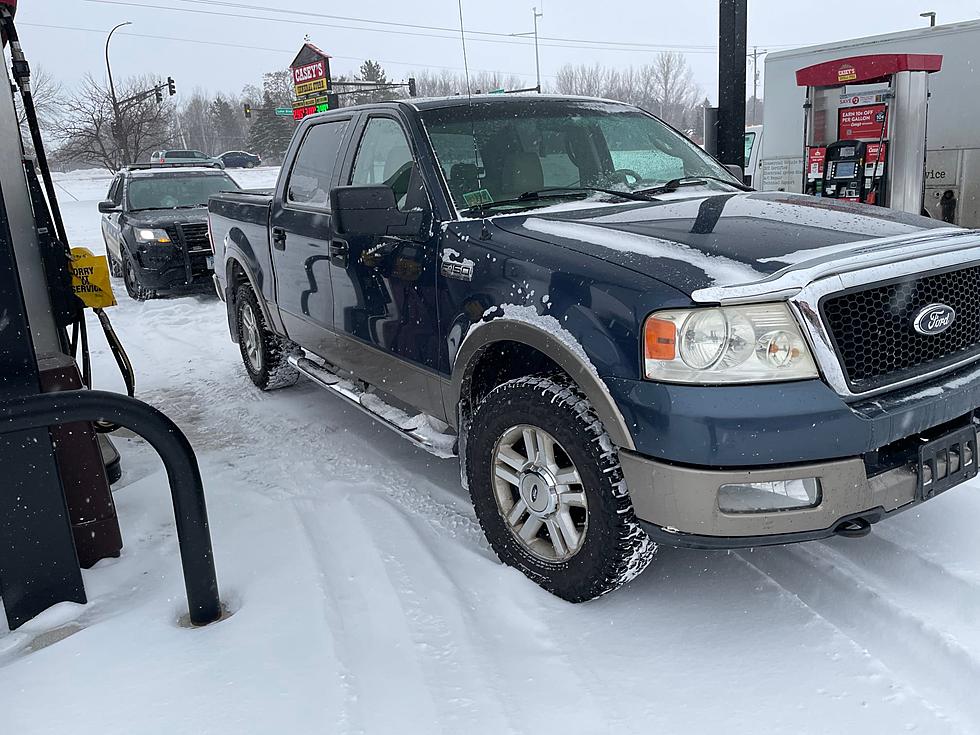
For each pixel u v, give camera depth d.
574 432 2.61
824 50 10.76
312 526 3.47
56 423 2.39
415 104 3.79
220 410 5.51
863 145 9.28
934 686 2.29
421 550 3.19
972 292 2.72
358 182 4.04
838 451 2.32
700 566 3.03
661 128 4.23
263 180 40.81
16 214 3.13
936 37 9.48
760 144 12.87
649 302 2.39
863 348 2.44
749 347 2.31
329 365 4.84
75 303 3.55
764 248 2.56
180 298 10.41
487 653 2.53
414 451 4.47
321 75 26.95
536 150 3.67
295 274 4.66
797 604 2.73
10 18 3.27
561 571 2.79
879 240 2.64
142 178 11.48
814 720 2.19
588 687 2.36
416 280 3.39
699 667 2.44
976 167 9.38
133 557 3.25
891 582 2.77
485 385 3.27
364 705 2.27
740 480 2.31
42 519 2.78
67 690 2.36
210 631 2.64
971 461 2.63
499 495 3.01
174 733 2.17
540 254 2.82
